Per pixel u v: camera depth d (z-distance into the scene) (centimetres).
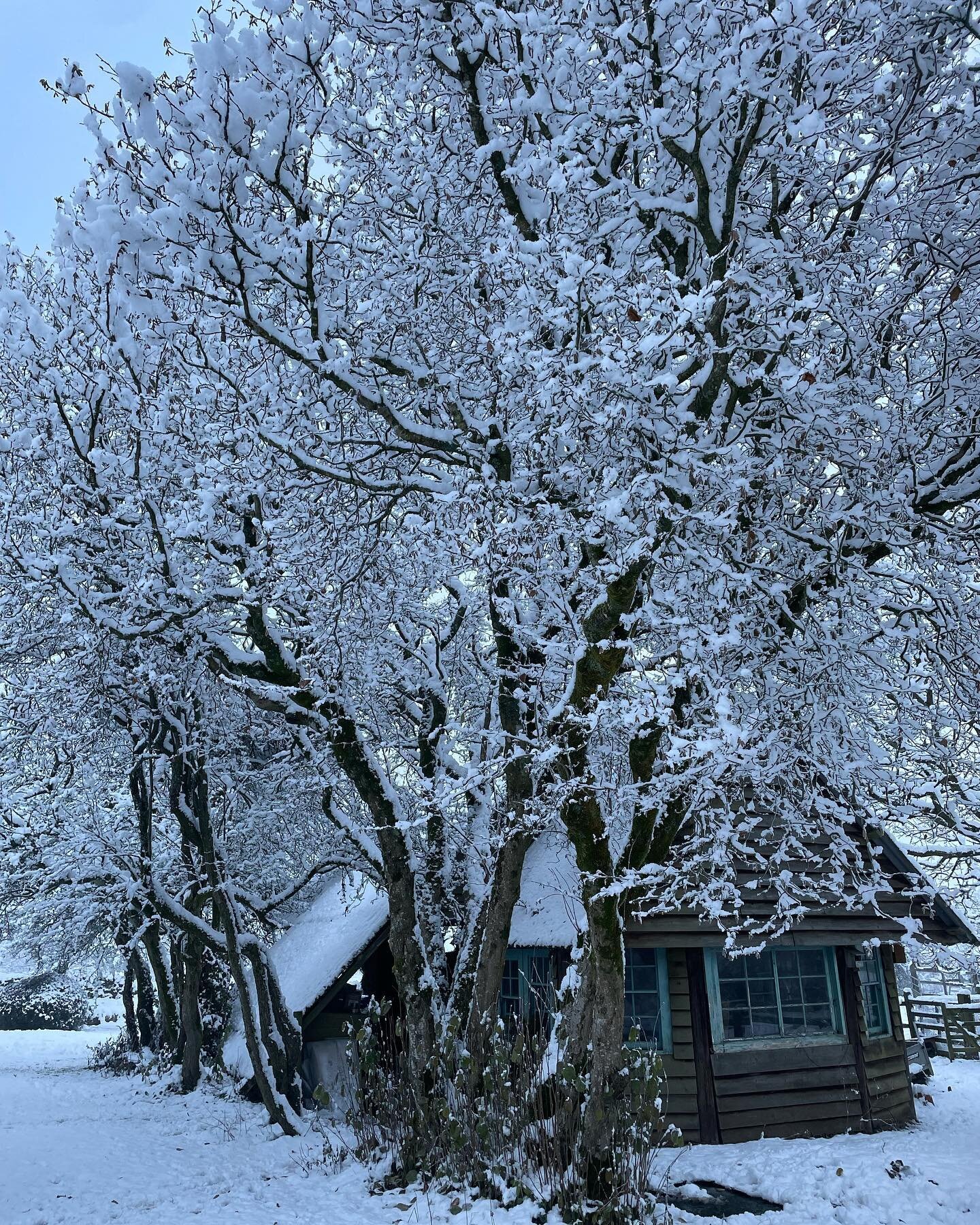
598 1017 744
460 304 847
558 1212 743
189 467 964
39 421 1027
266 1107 1444
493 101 841
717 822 843
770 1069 1186
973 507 812
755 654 813
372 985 1573
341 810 1502
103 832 1592
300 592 934
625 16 724
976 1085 1722
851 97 727
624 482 676
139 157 740
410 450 839
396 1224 773
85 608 994
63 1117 1549
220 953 1493
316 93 802
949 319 830
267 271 784
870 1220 816
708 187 718
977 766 812
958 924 1330
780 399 765
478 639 1435
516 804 908
